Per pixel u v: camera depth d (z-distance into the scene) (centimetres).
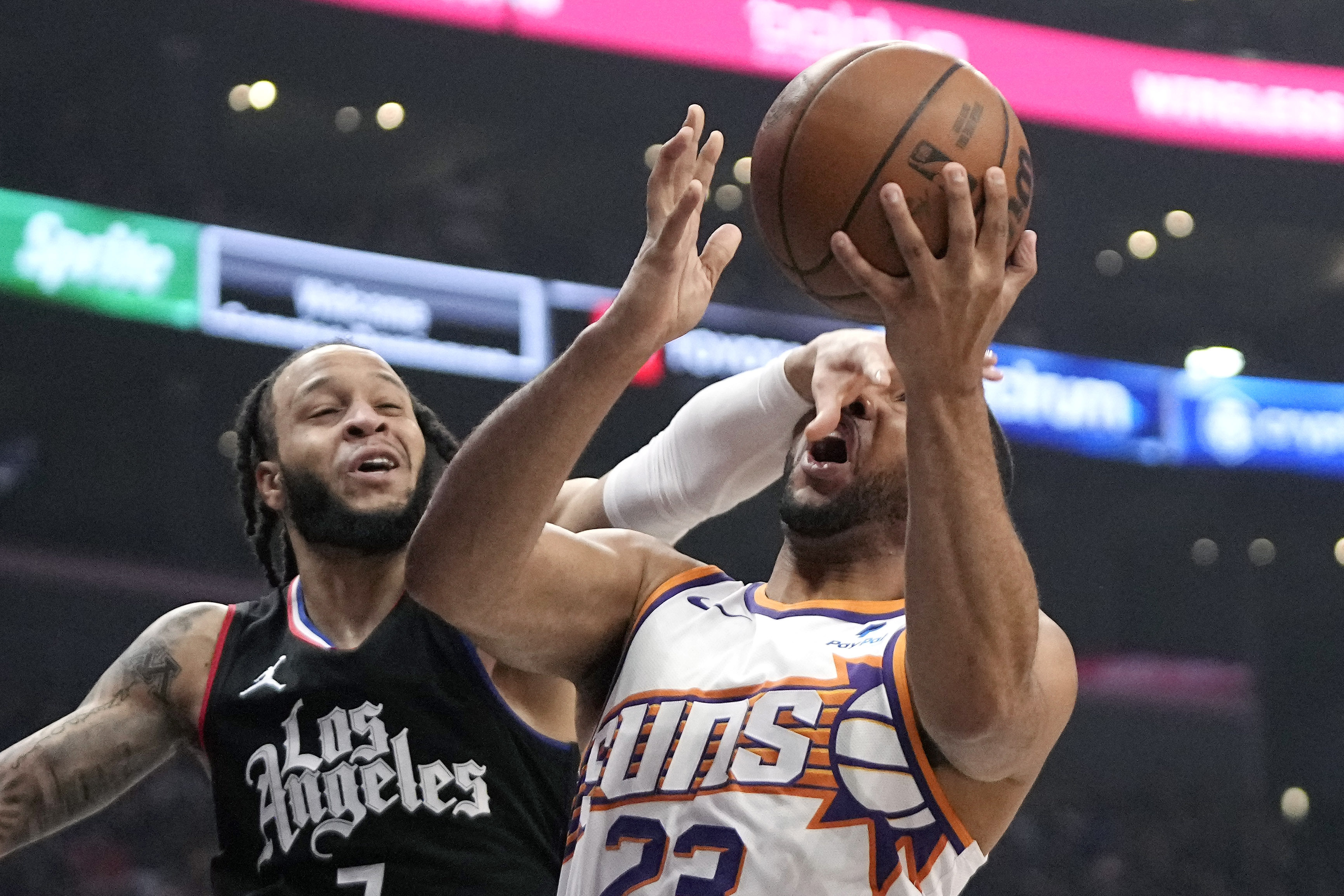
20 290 1667
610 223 2402
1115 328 2580
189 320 1769
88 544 1780
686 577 278
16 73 1947
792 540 276
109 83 1984
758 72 1959
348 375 336
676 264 234
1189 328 2633
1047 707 239
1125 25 2269
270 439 343
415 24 1903
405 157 2267
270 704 317
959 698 219
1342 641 2466
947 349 218
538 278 2114
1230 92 2175
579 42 1886
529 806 312
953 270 218
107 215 1744
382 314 1906
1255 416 2309
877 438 270
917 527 220
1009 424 2178
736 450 319
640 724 254
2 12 1836
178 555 1823
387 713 310
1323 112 2192
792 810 236
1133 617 2416
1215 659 2414
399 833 300
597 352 235
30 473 1778
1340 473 2319
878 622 257
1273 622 2509
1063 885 1888
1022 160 235
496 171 2316
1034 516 2373
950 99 231
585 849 252
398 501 324
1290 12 2312
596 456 2038
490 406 1978
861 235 228
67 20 1867
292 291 1848
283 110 2114
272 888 303
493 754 310
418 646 315
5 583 1698
